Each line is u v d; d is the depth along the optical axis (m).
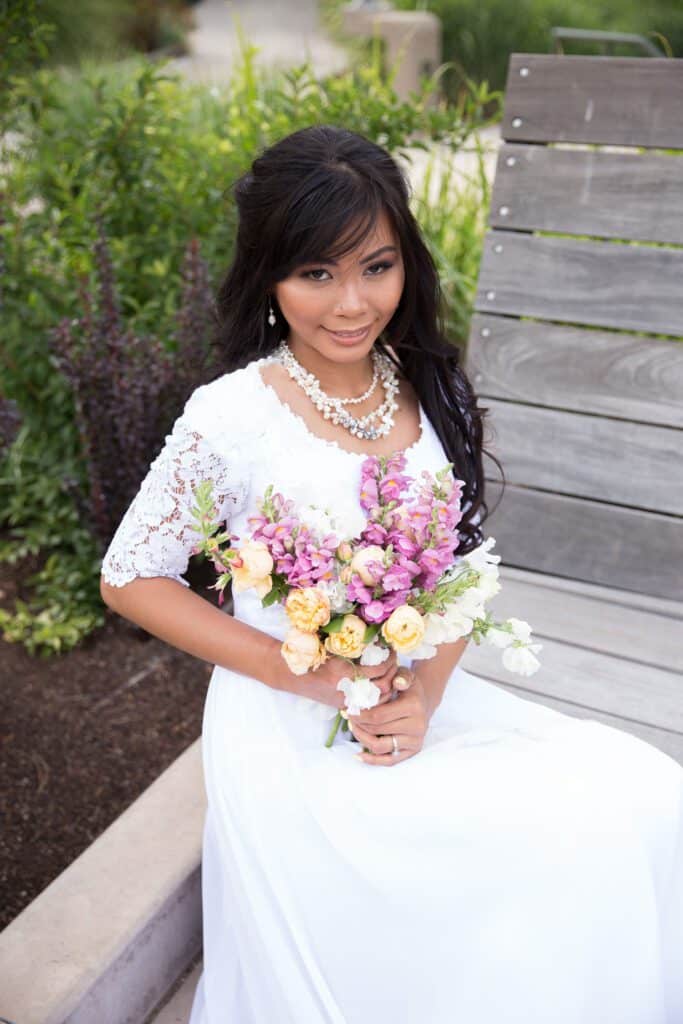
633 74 2.22
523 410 2.47
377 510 1.43
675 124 2.21
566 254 2.36
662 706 1.97
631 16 10.79
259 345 1.65
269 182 1.44
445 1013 1.52
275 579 1.39
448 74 8.83
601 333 2.37
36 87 3.47
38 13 3.39
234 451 1.53
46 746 2.64
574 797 1.51
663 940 1.65
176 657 3.00
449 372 1.76
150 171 3.44
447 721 1.74
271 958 1.53
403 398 1.74
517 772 1.55
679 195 2.24
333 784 1.54
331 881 1.51
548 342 2.42
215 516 1.59
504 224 2.41
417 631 1.32
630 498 2.41
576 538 2.47
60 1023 1.61
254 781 1.56
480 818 1.49
